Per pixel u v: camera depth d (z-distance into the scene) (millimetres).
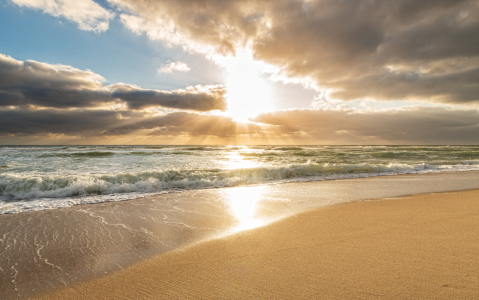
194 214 5391
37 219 5027
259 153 29625
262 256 3051
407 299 1977
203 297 2191
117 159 19234
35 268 2920
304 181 10750
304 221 4641
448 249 3016
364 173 13117
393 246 3176
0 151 25125
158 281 2537
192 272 2701
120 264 2992
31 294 2377
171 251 3357
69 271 2838
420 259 2740
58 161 17141
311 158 22766
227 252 3240
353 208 5598
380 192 7754
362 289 2162
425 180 10336
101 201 6789
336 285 2258
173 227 4473
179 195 7613
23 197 7336
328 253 3039
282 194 7664
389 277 2357
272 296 2131
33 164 15102
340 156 25188
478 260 2680
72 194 7738
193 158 21438
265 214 5316
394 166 14445
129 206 6172
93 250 3447
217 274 2623
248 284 2373
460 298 1957
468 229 3812
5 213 5520
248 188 8875
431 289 2107
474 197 6551
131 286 2463
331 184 9688
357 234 3734
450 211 5031
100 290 2410
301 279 2412
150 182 9086
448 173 12703
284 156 25062
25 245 3648
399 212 5051
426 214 4812
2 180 8008
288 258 2945
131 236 4012
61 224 4664
